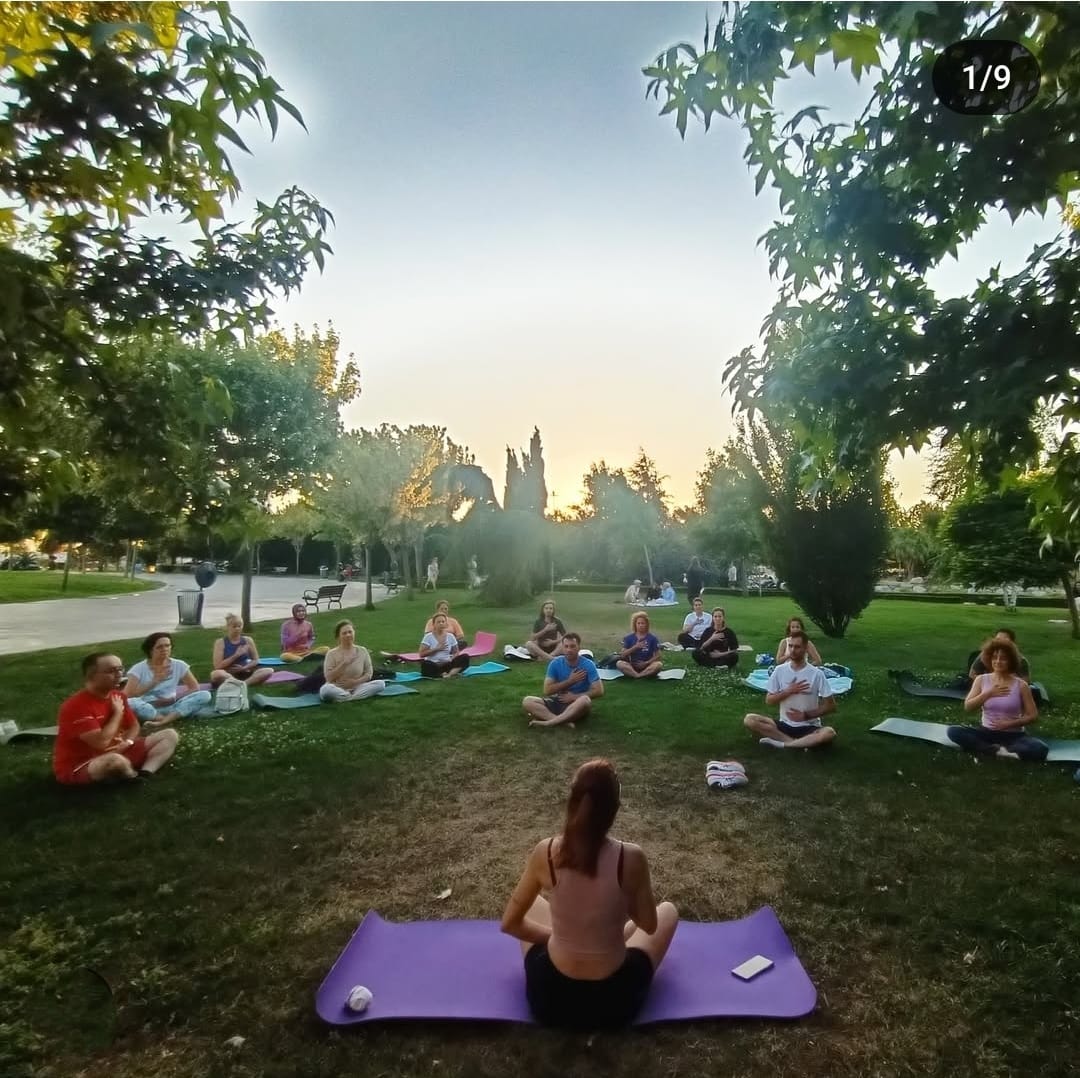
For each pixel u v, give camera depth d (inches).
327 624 776.9
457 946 146.1
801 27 124.9
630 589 1147.9
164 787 236.8
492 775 254.4
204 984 135.2
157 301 126.2
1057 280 128.3
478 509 1056.2
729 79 136.4
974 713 343.3
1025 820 210.7
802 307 164.2
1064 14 106.7
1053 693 391.9
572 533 1814.7
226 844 196.2
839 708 354.0
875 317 153.2
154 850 192.1
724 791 238.1
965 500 719.7
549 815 219.6
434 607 1005.2
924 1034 121.0
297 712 344.5
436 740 296.4
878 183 137.6
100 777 234.1
